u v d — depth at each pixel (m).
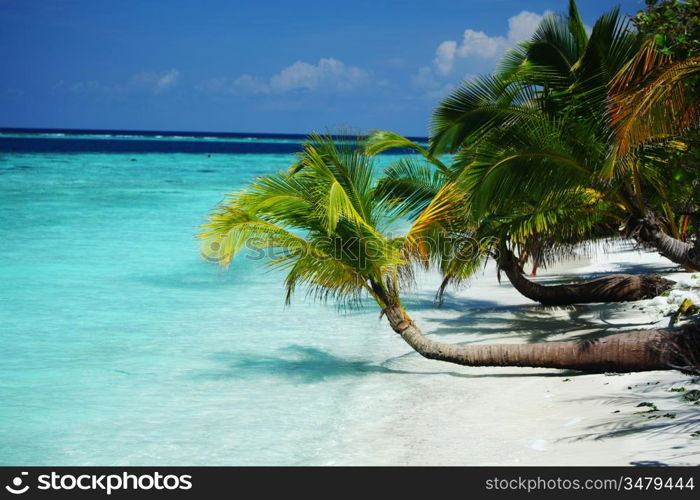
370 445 7.57
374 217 10.33
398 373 10.34
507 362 9.71
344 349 11.81
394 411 8.66
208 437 7.91
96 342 12.15
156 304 15.29
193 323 13.63
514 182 9.82
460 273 11.84
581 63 10.49
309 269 10.02
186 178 59.81
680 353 8.90
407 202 12.29
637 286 13.68
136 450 7.55
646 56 8.34
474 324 13.47
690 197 10.13
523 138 9.79
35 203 36.88
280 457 7.33
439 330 13.05
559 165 9.83
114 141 191.00
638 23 8.18
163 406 8.95
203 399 9.22
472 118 10.99
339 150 10.16
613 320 12.79
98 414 8.66
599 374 9.45
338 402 9.05
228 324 13.58
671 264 18.98
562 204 10.52
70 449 7.59
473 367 10.43
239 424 8.31
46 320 13.66
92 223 29.69
